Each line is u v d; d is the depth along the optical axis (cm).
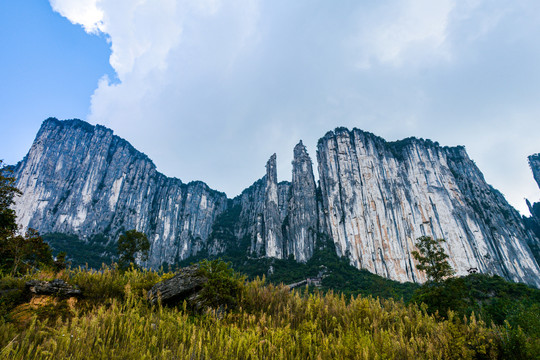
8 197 2648
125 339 1120
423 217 12081
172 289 1730
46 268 1919
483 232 12106
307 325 1457
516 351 1227
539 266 12162
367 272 10506
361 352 1124
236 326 1448
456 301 2247
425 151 14350
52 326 1215
